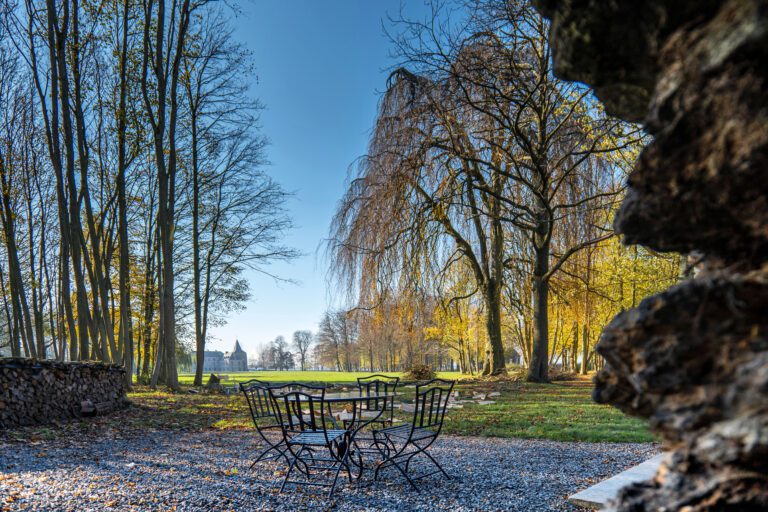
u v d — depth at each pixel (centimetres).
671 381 122
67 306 1166
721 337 116
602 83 154
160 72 1406
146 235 1933
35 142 1526
